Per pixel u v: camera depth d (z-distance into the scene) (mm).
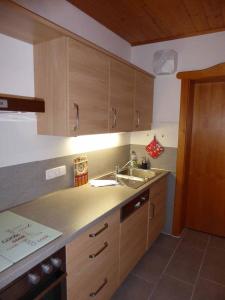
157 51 2613
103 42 2279
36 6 1589
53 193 1837
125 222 1784
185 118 2529
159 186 2463
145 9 1918
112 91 1871
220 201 2779
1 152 1451
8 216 1409
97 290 1511
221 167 2723
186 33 2418
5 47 1410
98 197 1766
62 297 1211
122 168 2707
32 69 1583
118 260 1745
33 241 1120
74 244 1250
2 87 1419
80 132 1575
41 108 1314
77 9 1928
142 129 2494
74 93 1486
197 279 2047
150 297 1839
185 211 2973
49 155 1784
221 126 2666
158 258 2342
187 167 2822
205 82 2660
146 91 2500
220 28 2273
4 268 918
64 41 1410
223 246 2586
